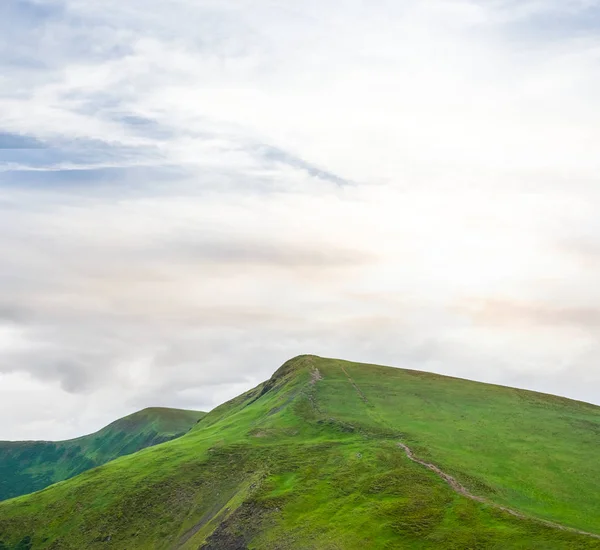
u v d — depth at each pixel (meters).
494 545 63.56
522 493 80.81
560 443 104.62
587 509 75.69
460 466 91.00
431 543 66.31
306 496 86.31
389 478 86.31
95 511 109.31
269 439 123.62
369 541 69.19
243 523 83.19
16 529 109.81
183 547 90.25
